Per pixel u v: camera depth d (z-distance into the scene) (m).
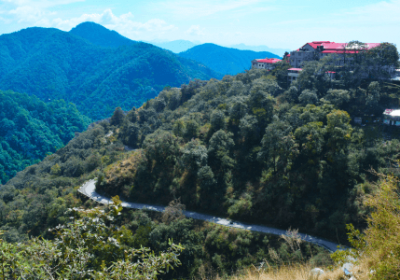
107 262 10.41
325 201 58.22
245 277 17.98
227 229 59.28
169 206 66.19
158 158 79.38
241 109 84.62
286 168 65.19
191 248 55.53
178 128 91.31
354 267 13.48
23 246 9.34
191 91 152.75
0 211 90.12
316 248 49.66
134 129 130.88
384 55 87.44
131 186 76.94
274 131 64.19
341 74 93.69
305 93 85.31
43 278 8.76
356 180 58.59
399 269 10.08
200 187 70.56
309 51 112.69
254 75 124.81
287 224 58.03
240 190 67.94
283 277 15.35
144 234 58.22
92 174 97.06
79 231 10.41
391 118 71.94
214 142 74.94
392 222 11.98
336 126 64.62
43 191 99.19
